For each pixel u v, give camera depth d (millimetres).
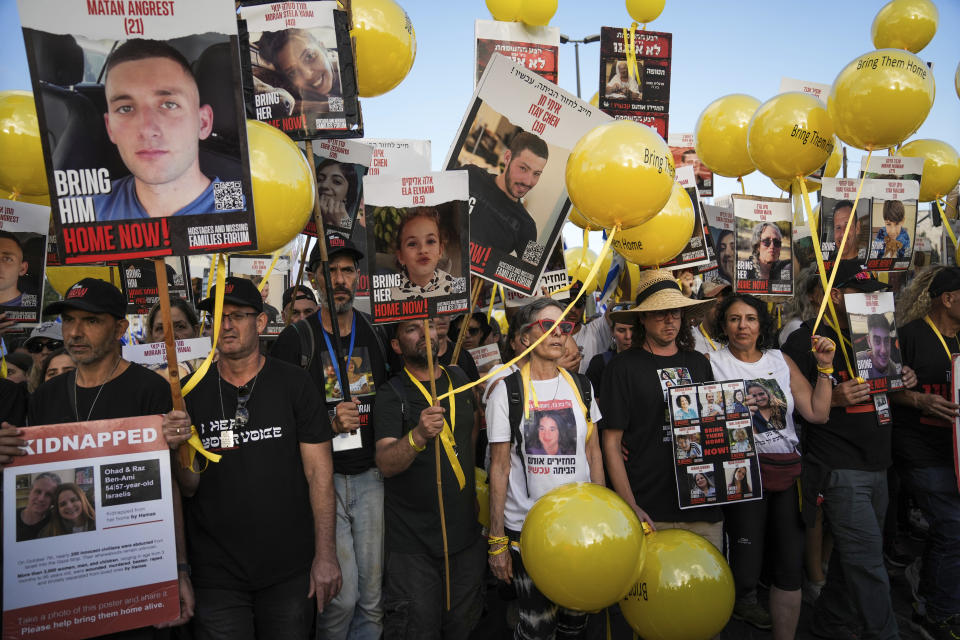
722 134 4285
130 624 2256
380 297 2855
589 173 2891
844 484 3613
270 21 2766
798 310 4410
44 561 2162
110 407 2508
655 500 3357
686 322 3631
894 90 3158
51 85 2059
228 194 2188
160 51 2135
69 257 2092
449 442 3146
